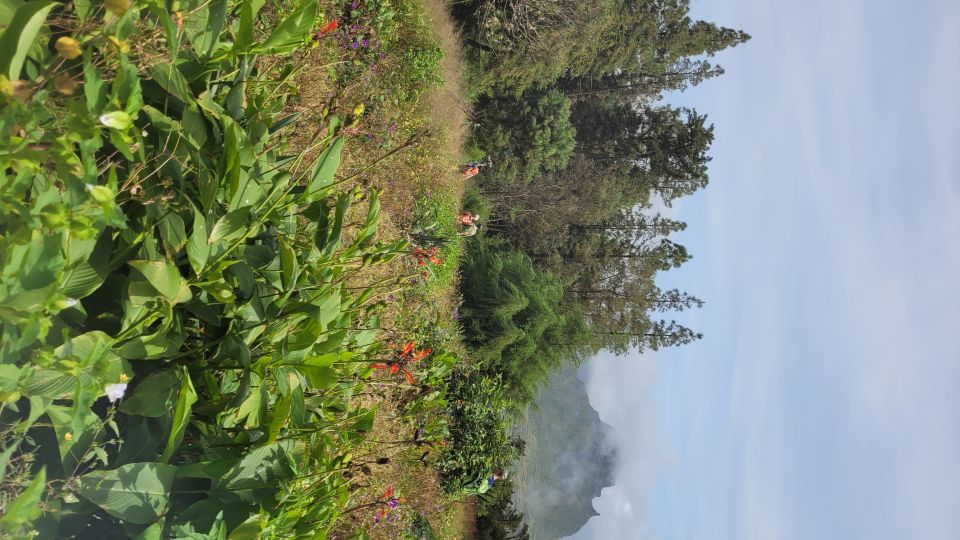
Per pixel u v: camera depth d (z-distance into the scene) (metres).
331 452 3.66
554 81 18.41
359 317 4.09
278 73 3.91
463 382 10.59
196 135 2.43
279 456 2.62
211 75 2.77
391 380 5.20
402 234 7.75
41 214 1.58
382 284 4.09
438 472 9.80
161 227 2.30
